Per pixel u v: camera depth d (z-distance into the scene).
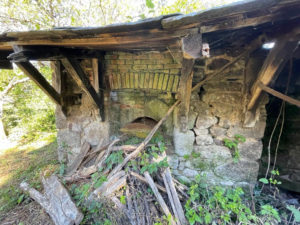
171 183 1.63
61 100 2.32
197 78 1.77
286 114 2.11
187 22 0.87
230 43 1.54
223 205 1.51
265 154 2.31
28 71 1.66
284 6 0.76
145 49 1.75
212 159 1.96
